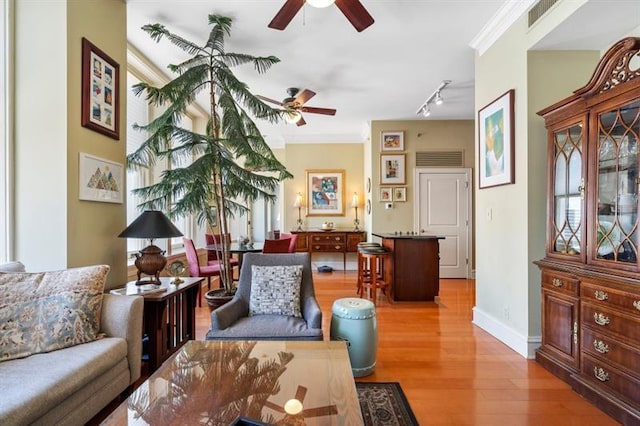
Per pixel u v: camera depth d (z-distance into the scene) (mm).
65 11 2131
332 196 7000
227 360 1640
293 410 1217
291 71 3932
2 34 2105
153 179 3947
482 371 2457
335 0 2145
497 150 3080
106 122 2520
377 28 3045
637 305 1784
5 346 1599
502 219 3047
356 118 5871
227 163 2803
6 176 2111
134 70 3561
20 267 1965
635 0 2090
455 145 5945
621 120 1947
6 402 1226
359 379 2350
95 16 2408
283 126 6355
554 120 2469
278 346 1820
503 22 2902
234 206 3033
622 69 1912
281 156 7422
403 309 4074
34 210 2133
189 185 2742
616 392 1896
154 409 1212
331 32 3107
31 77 2141
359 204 6973
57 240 2125
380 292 4945
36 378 1405
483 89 3330
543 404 2033
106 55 2512
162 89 2662
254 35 3156
